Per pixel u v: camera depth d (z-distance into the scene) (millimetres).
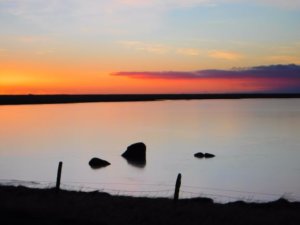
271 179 45125
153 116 165000
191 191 37094
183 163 56250
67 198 18500
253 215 15844
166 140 83562
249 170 50938
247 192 37469
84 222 13203
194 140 83625
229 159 59812
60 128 108562
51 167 51312
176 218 14594
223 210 16641
